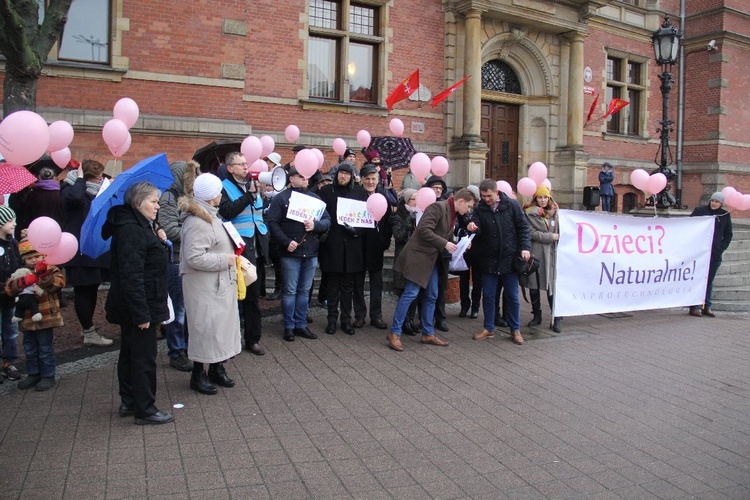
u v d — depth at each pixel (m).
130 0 10.54
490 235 6.84
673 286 8.60
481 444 4.30
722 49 19.72
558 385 5.59
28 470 3.73
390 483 3.70
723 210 8.96
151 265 4.35
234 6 11.44
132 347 4.39
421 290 6.89
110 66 10.53
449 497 3.56
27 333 5.10
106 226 4.41
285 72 12.43
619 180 18.77
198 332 4.88
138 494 3.48
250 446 4.15
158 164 5.37
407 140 10.77
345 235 6.96
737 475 3.96
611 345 7.04
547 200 7.75
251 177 6.05
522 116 16.69
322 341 6.77
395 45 13.85
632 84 19.16
